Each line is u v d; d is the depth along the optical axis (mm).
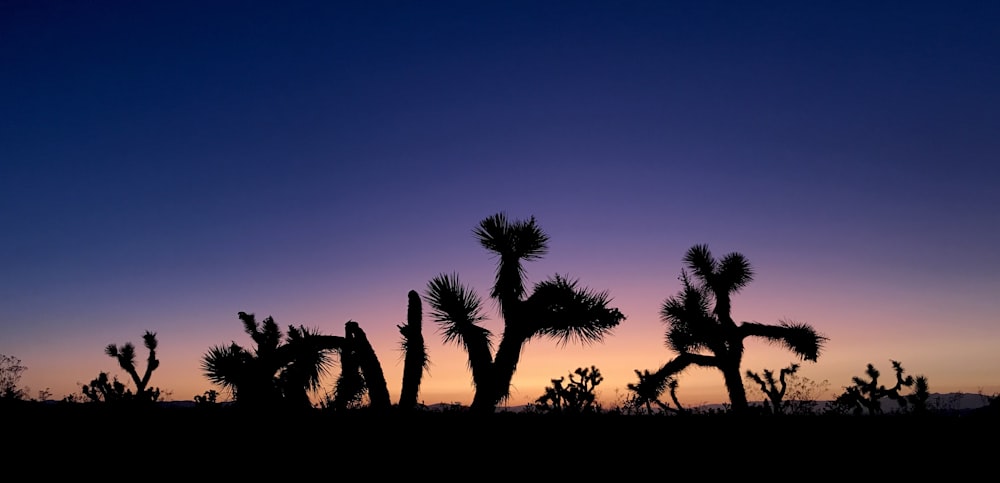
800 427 7949
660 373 17078
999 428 7711
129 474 6047
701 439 7367
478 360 9664
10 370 14180
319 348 9570
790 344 17094
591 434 7586
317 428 7652
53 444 6648
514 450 7059
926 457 6879
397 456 6801
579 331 10148
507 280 10555
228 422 7777
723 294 17766
